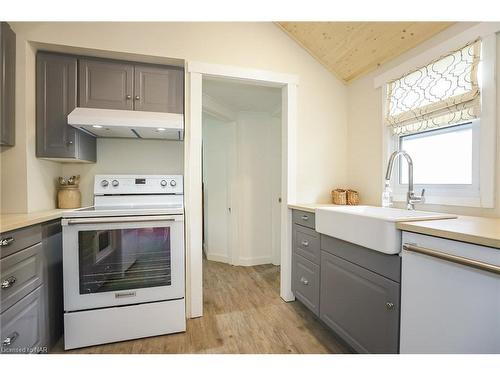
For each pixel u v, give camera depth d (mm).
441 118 1558
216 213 3482
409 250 1022
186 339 1639
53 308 1530
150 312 1650
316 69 2289
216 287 2516
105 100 1808
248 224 3270
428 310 965
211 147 3518
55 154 1733
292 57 2199
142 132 1959
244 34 2043
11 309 1137
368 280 1282
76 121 1635
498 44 1278
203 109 2828
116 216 1598
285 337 1663
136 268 1661
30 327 1290
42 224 1415
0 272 1067
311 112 2281
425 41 1667
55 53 1760
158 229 1699
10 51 1557
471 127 1443
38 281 1367
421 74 1684
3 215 1474
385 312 1169
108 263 1615
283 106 2256
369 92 2156
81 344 1527
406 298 1059
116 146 2158
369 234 1211
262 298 2264
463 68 1417
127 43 1781
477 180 1395
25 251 1246
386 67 1987
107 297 1584
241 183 3264
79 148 1817
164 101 1906
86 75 1783
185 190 1920
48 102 1726
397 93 1880
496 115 1296
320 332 1724
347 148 2410
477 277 811
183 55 1885
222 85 2473
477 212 1384
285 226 2217
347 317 1442
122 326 1601
